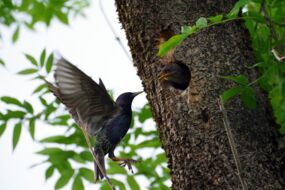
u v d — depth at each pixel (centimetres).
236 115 927
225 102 933
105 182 1359
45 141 1347
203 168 918
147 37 1022
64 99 942
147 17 1023
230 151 906
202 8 998
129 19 1053
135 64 1075
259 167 895
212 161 912
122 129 1145
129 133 1388
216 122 928
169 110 981
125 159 1136
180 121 960
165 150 992
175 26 998
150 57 1022
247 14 1008
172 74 994
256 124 927
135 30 1042
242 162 896
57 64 926
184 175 941
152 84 1026
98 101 983
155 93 1020
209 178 909
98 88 966
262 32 1056
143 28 1027
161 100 1002
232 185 888
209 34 975
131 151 1420
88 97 967
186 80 999
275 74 965
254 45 1010
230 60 961
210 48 968
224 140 914
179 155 955
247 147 908
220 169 902
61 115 1379
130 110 1163
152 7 1022
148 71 1031
